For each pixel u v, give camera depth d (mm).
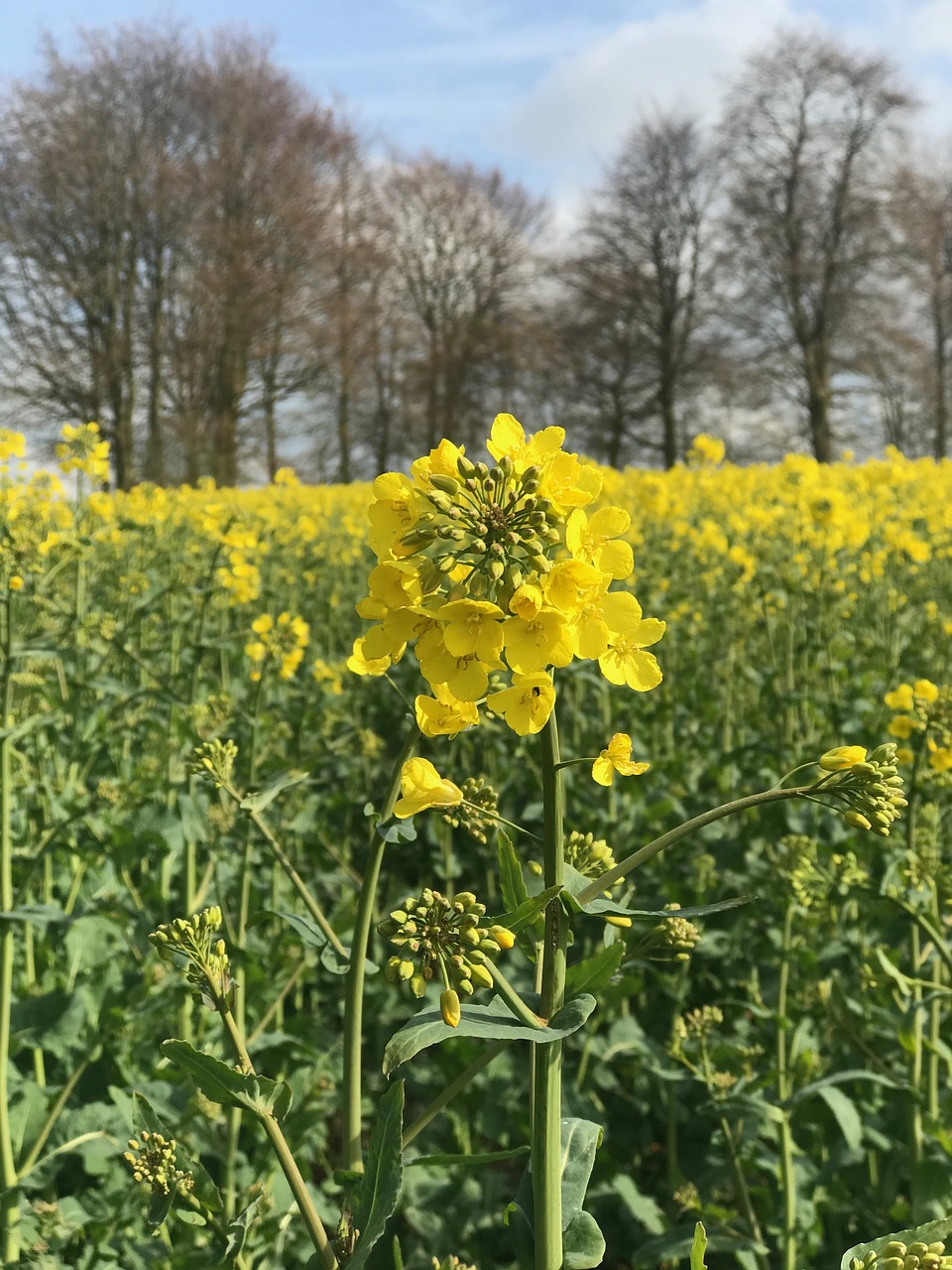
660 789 5305
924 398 39812
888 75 36625
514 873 1708
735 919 4227
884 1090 3539
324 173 38719
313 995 4395
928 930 3012
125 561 7570
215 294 34000
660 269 42250
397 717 6570
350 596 9422
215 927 1856
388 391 45438
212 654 5578
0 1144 2797
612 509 1627
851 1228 3404
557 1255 1618
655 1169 3770
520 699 1569
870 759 1691
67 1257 2984
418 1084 4000
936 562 8195
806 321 38125
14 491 4438
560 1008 1640
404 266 43938
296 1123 3037
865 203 37281
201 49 35094
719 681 6680
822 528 6168
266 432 37875
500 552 1497
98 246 33219
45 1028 3154
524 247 45219
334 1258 1707
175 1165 1964
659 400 42875
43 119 32656
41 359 31734
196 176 34531
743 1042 3820
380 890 5293
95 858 4078
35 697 4320
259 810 2490
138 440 34469
